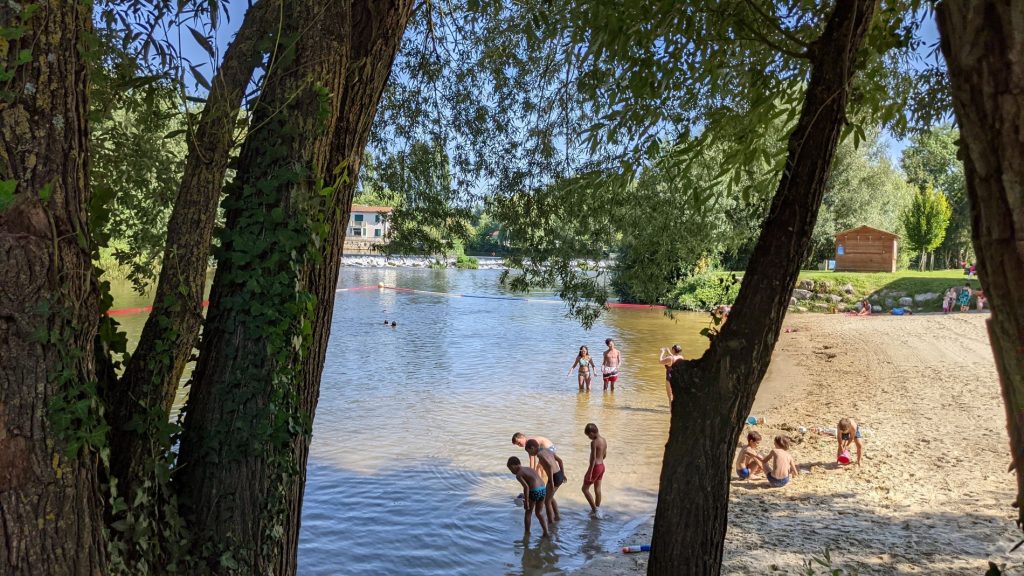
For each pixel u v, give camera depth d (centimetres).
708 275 3919
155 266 498
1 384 237
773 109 509
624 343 2669
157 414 312
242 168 344
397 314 3603
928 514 849
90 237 271
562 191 781
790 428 1370
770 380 1969
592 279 849
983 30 136
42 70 244
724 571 711
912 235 4859
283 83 337
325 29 341
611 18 438
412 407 1577
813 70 391
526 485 919
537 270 846
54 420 245
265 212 333
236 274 333
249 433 329
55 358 248
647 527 948
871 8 376
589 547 883
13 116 240
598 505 1023
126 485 301
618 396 1725
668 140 707
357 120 381
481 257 9006
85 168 264
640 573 805
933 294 3472
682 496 412
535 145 810
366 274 6900
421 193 865
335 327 3036
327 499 1016
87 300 266
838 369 2067
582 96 712
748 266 413
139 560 298
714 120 533
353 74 368
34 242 242
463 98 816
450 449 1262
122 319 2284
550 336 2844
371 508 988
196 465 334
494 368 2098
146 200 488
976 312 3156
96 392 275
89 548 257
